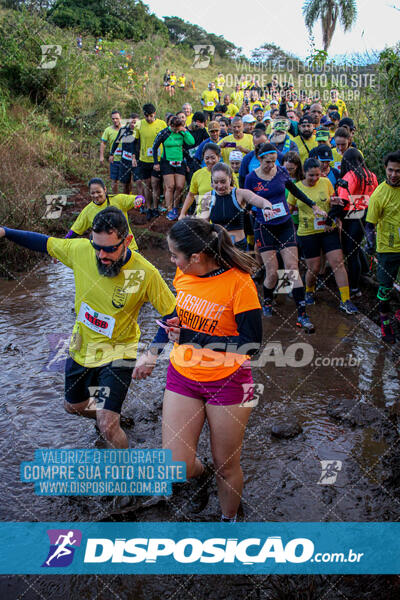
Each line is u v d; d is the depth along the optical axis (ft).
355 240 19.13
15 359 14.53
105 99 46.24
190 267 7.92
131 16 65.16
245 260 7.86
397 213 14.79
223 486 8.59
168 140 26.91
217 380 8.01
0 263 22.29
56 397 12.69
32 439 11.07
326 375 14.28
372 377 14.16
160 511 9.29
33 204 25.12
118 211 8.85
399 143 22.15
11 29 43.86
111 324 9.41
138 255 9.33
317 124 25.29
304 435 11.51
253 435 11.52
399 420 11.97
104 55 50.60
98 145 40.37
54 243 9.55
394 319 17.80
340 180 17.70
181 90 60.23
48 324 17.06
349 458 10.69
